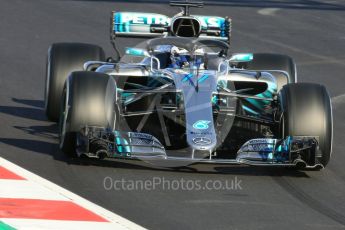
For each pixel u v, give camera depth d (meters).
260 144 29.33
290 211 26.31
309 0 90.00
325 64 58.22
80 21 68.06
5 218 23.72
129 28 36.41
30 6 73.00
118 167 29.97
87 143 28.61
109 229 23.38
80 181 28.06
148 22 36.31
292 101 29.92
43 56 54.31
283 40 66.31
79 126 29.11
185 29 35.62
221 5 80.44
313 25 74.19
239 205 26.59
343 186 29.64
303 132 29.48
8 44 57.31
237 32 68.06
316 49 63.66
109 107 29.42
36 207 24.89
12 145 32.53
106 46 59.41
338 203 27.56
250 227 24.47
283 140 29.42
